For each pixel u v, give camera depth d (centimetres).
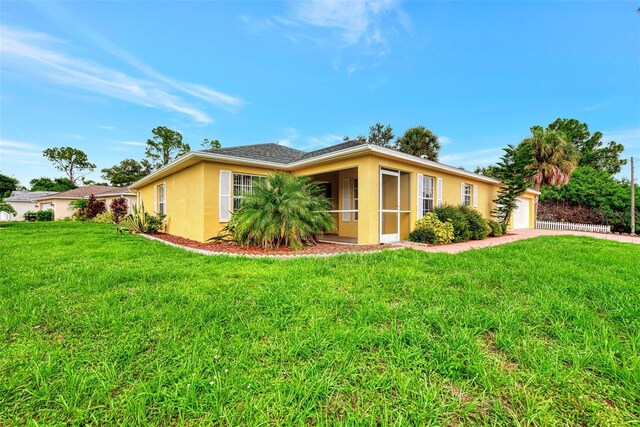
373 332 232
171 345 214
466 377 177
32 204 2906
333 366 189
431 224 868
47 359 194
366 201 759
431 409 151
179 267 474
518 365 190
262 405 153
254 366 188
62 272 430
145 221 1092
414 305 294
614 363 185
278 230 685
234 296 323
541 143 1784
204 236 806
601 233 1438
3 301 305
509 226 1453
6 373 178
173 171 1030
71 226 1316
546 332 237
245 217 680
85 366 187
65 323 252
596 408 152
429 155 2208
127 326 246
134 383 171
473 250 669
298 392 161
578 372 181
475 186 1257
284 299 310
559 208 1766
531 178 1820
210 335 229
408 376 177
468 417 147
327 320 258
